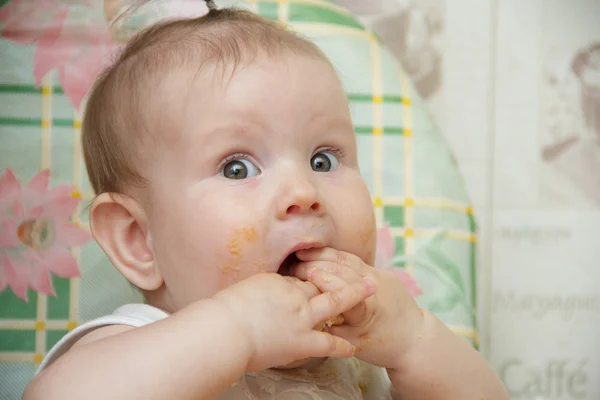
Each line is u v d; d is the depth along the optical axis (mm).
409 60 892
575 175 890
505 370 883
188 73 575
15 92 711
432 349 573
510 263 887
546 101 891
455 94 890
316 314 521
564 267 894
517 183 891
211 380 503
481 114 892
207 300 519
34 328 691
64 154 709
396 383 579
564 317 890
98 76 671
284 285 524
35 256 698
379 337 560
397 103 739
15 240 699
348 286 529
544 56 893
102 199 597
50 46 718
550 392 885
